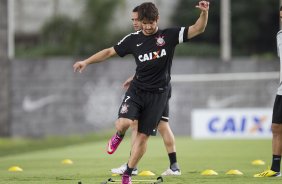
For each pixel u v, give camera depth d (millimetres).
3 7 100000
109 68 101500
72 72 101438
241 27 151000
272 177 36875
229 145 74062
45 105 101312
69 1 162375
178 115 101688
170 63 33219
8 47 100625
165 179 36625
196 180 35969
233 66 102125
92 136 98750
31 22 167000
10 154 65875
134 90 32688
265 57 131875
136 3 158125
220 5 152125
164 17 161750
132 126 38969
